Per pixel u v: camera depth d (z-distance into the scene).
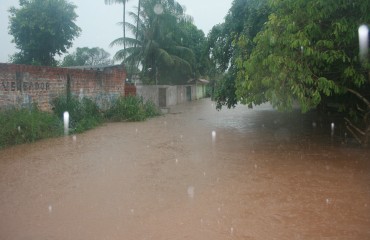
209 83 45.94
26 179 6.89
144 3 27.86
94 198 5.75
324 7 7.95
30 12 28.44
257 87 9.14
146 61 29.83
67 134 12.91
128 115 17.89
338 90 8.33
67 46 31.34
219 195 5.85
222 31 15.53
